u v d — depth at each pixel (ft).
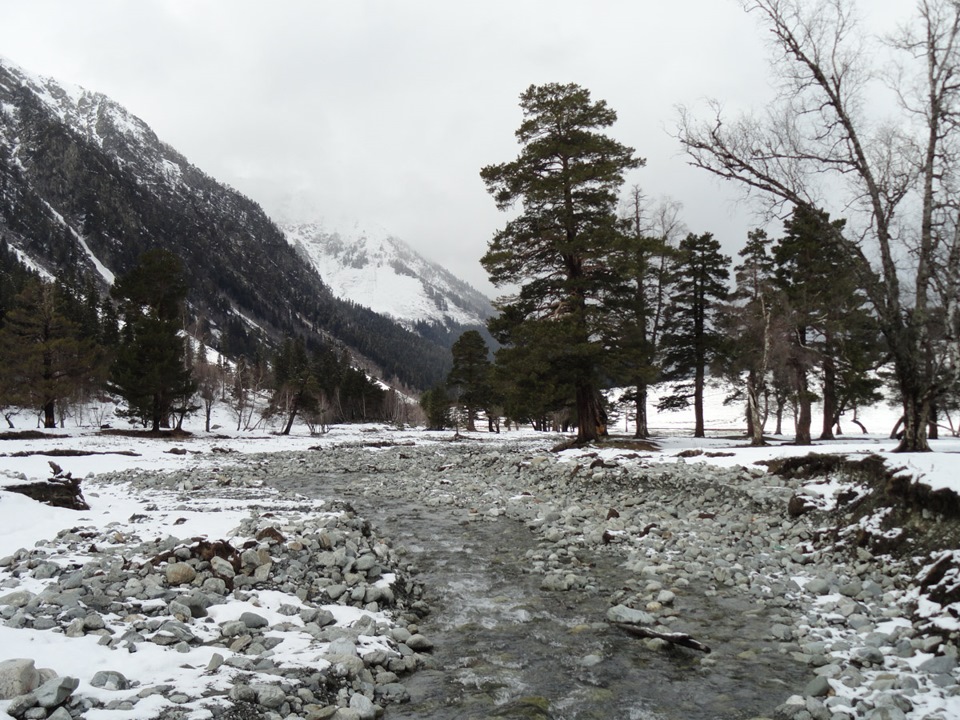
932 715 16.53
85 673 16.40
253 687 16.46
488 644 23.06
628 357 87.40
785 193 51.88
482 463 89.15
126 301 186.60
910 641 21.76
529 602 28.30
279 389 245.45
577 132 90.53
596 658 21.42
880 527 33.14
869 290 51.06
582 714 17.46
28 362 138.51
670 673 20.31
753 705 17.93
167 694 15.81
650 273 104.83
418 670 20.63
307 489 67.36
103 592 23.65
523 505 53.52
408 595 29.12
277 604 24.67
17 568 26.50
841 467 46.14
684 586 30.27
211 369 224.33
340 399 339.36
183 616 21.75
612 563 35.01
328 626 23.04
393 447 143.13
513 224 91.81
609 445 89.51
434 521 48.42
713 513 46.32
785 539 38.27
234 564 27.91
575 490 61.62
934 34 47.42
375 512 52.65
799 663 20.98
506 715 17.29
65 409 171.63
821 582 28.99
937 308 50.75
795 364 103.04
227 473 77.97
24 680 14.84
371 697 18.08
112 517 40.78
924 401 49.42
